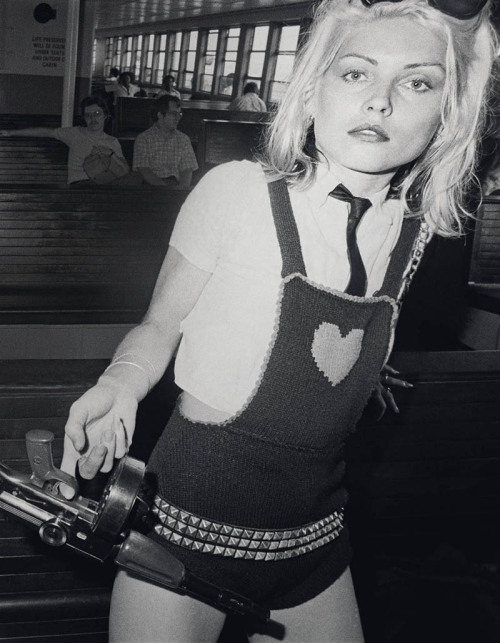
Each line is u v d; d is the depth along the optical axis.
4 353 4.83
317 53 1.06
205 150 7.75
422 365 2.21
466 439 2.28
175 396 1.87
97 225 5.75
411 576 2.15
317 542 1.20
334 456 1.18
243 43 14.58
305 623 1.25
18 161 7.78
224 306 1.09
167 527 1.12
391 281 1.15
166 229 5.91
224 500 1.11
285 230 1.06
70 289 5.65
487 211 5.74
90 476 1.06
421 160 1.16
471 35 1.06
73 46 8.45
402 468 2.26
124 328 5.02
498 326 5.55
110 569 1.87
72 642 1.87
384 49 1.01
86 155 7.06
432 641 1.98
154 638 1.12
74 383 1.71
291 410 1.09
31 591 1.84
